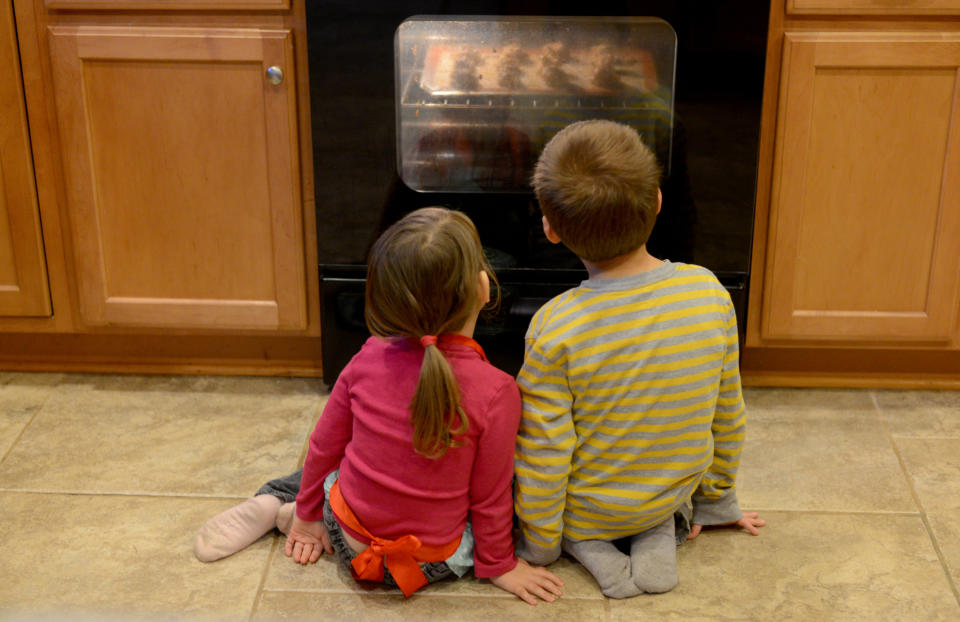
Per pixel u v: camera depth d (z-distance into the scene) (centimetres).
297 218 205
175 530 172
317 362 224
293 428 204
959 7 185
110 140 201
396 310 141
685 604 155
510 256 204
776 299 207
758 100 190
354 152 197
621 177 140
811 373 221
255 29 192
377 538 150
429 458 144
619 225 142
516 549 164
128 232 207
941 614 152
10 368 226
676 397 146
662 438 149
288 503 169
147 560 164
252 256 208
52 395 216
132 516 175
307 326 216
